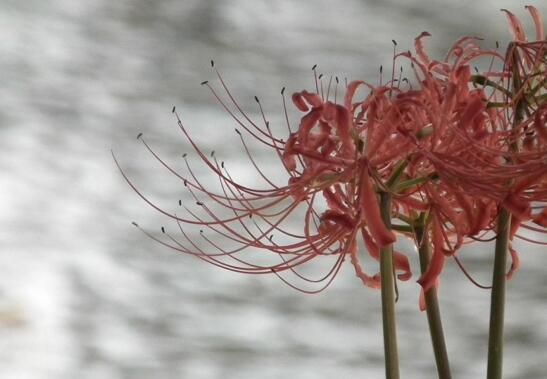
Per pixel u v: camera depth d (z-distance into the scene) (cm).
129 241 413
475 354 328
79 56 661
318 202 390
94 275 388
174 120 551
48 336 341
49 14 733
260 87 614
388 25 738
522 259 392
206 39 711
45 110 562
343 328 348
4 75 609
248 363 325
